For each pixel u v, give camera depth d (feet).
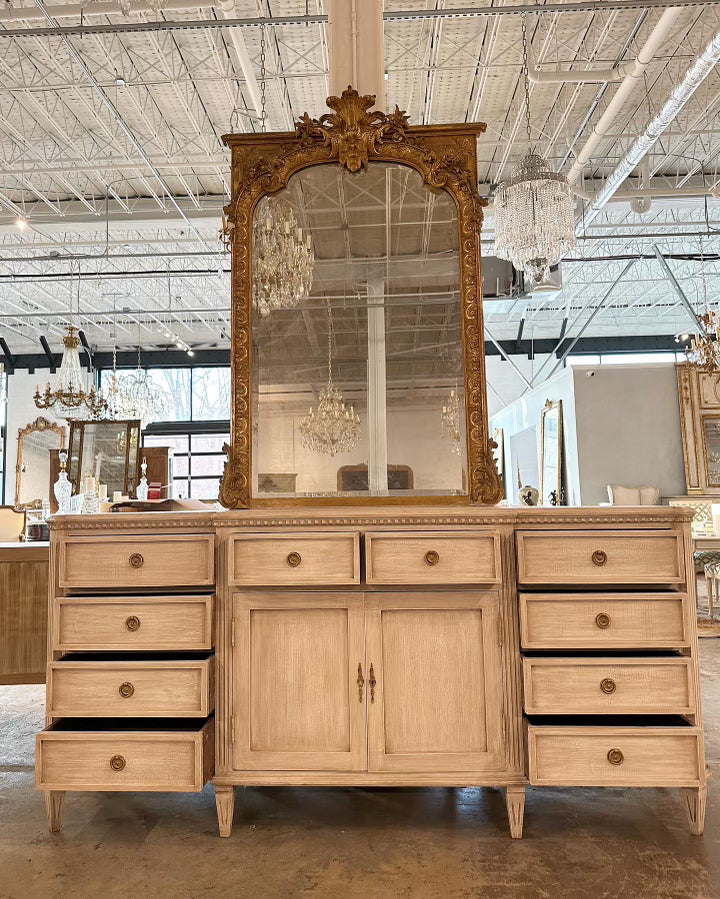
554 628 7.64
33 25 19.61
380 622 7.79
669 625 7.62
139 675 7.77
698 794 7.42
